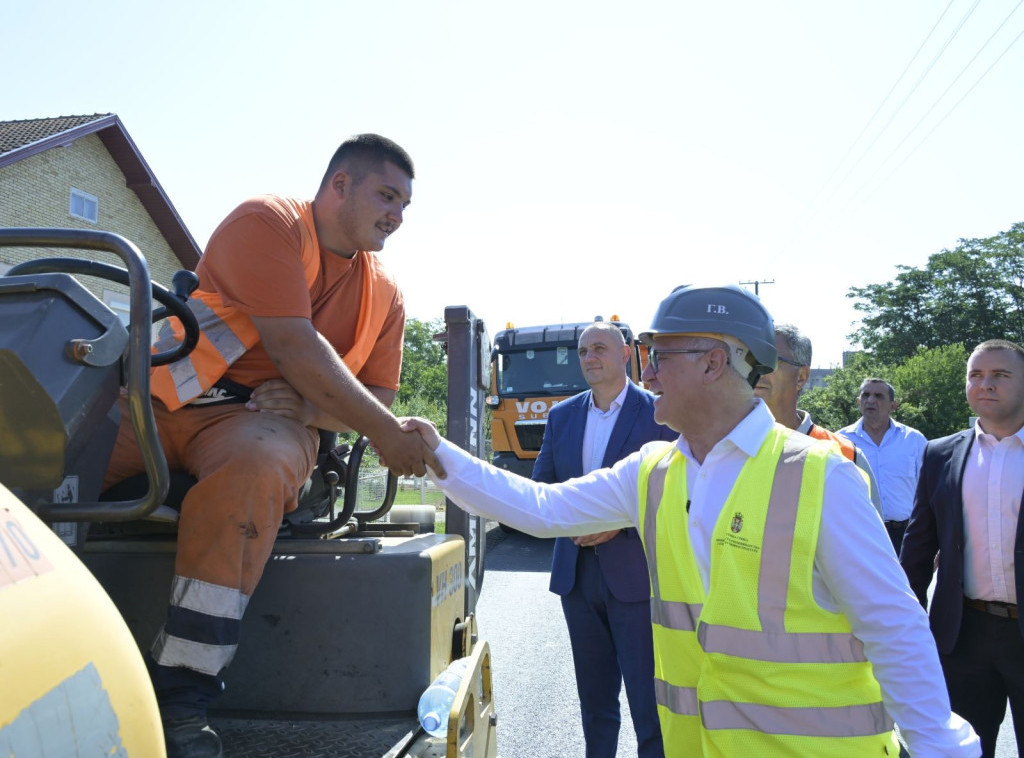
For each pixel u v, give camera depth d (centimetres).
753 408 198
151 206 2341
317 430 253
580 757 454
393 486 295
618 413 397
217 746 187
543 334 1469
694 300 197
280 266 225
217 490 195
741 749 177
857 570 176
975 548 331
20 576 94
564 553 384
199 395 224
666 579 202
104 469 185
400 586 227
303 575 227
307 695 225
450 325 342
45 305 149
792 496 182
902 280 6619
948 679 342
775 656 177
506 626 743
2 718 83
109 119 2105
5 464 149
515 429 1455
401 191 246
